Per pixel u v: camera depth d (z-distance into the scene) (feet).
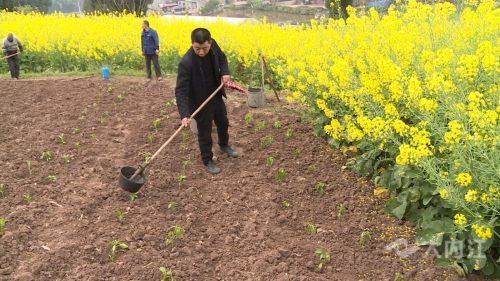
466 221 12.17
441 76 13.96
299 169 19.24
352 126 17.76
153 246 14.35
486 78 14.70
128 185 16.34
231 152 20.49
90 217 15.87
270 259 13.61
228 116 25.54
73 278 12.82
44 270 13.10
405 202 15.08
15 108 28.19
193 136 22.71
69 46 43.50
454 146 12.54
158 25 49.60
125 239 14.57
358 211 16.08
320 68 22.04
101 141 22.71
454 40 18.52
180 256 13.92
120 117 26.02
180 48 40.01
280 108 26.53
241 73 37.73
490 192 11.84
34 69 44.52
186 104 17.51
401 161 13.19
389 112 15.12
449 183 12.99
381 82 17.46
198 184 18.29
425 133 13.29
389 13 24.23
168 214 16.07
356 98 18.81
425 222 13.93
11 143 22.49
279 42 36.83
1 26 51.13
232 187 17.97
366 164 17.90
